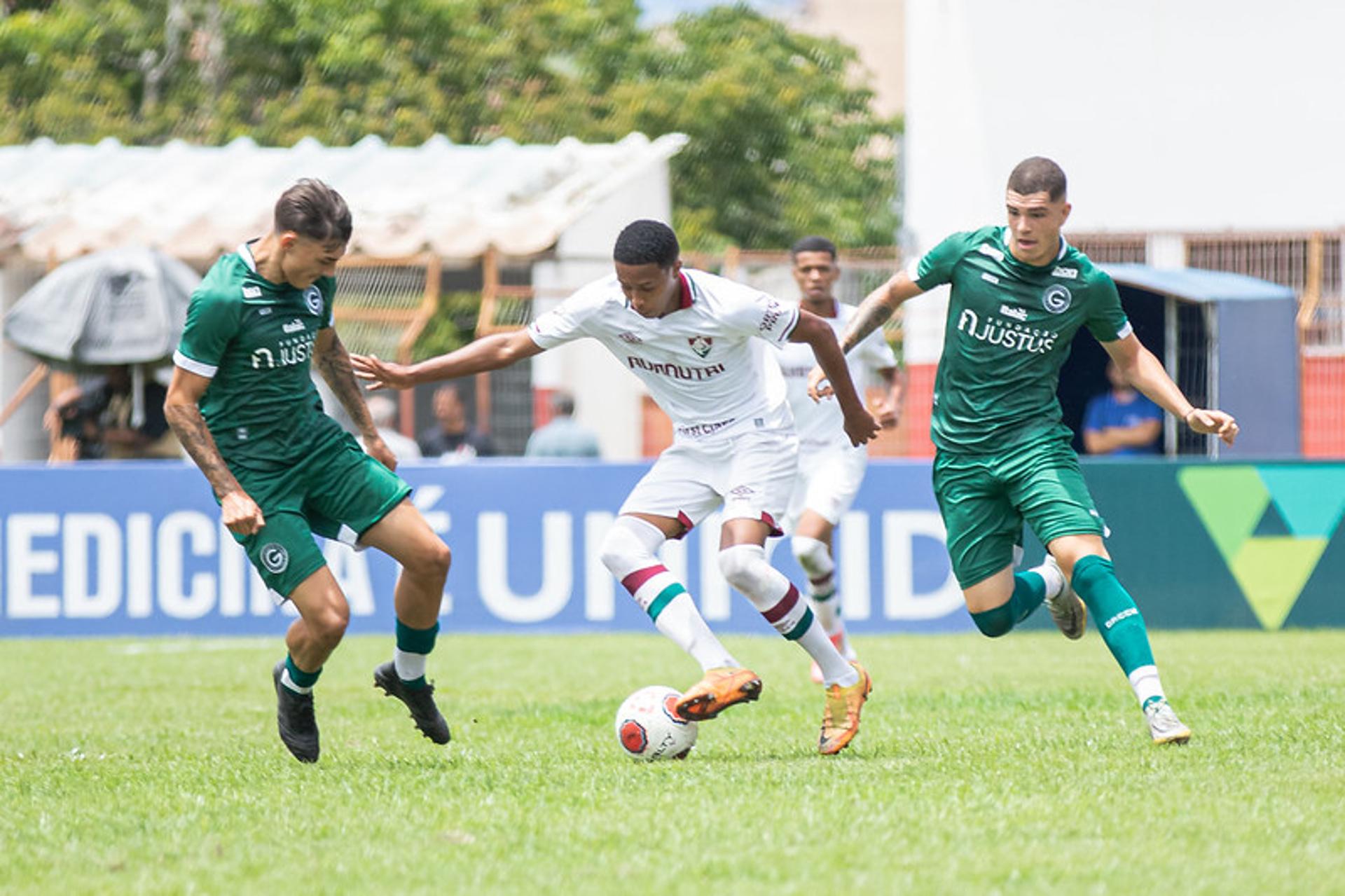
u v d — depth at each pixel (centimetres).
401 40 8406
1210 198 6275
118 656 3316
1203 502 3653
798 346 2595
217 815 1411
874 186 9769
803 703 2359
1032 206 1767
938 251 1883
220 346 1636
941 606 3672
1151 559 3647
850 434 1844
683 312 1738
